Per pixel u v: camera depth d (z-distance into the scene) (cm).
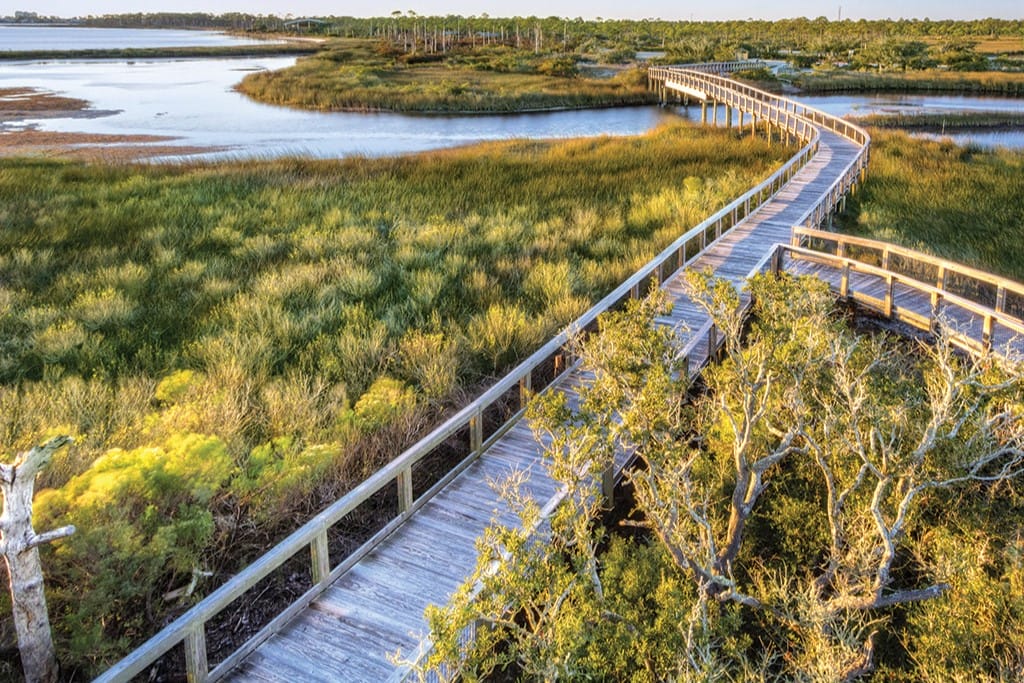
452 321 1081
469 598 472
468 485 697
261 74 6606
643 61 8206
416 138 3728
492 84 5856
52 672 468
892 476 592
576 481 524
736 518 597
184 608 551
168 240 1577
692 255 1450
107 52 11219
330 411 807
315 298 1199
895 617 602
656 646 509
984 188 2195
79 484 557
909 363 984
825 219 1777
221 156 3039
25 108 4653
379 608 540
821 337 630
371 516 678
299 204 1916
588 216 1766
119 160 2917
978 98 5222
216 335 1038
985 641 511
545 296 1220
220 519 618
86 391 841
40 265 1382
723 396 608
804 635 542
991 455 626
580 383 862
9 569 446
